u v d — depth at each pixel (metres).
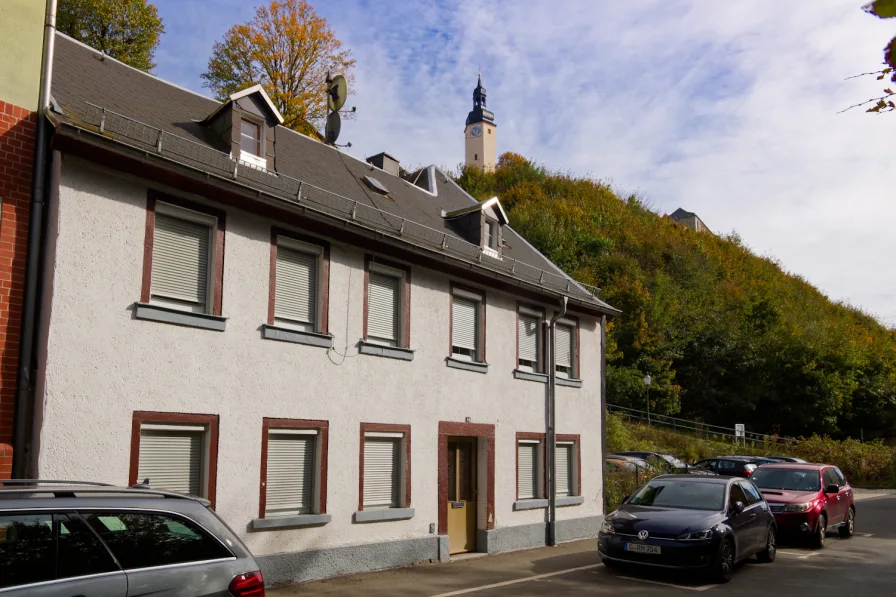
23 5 8.70
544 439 16.38
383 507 12.50
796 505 15.55
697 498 12.55
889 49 3.44
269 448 10.77
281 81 29.89
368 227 12.08
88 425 8.55
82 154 8.75
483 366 14.84
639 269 50.75
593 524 17.56
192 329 9.78
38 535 4.46
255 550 10.24
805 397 45.81
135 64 28.95
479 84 101.12
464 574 11.95
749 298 55.62
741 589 11.09
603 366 18.94
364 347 12.27
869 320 79.44
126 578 4.67
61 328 8.41
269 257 10.95
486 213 16.64
